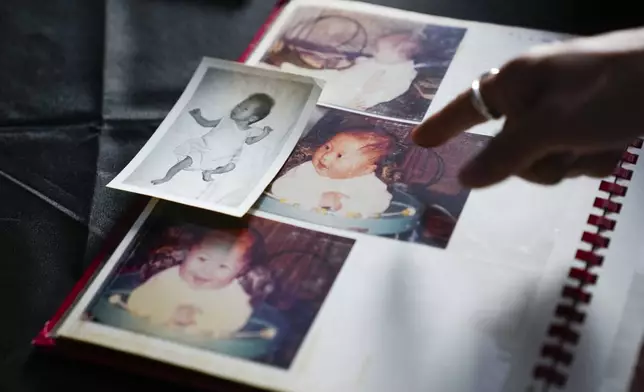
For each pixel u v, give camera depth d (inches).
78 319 19.4
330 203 21.8
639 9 27.8
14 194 23.1
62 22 29.5
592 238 20.4
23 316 20.1
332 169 22.8
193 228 21.4
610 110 17.5
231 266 20.3
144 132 24.9
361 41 27.3
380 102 25.0
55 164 24.0
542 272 19.7
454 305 19.1
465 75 25.6
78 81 27.0
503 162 18.0
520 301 19.1
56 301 20.3
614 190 21.5
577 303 19.0
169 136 24.3
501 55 26.2
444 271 19.8
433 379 17.8
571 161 19.6
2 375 18.9
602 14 27.7
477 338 18.4
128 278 20.3
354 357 18.2
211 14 29.4
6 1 30.6
